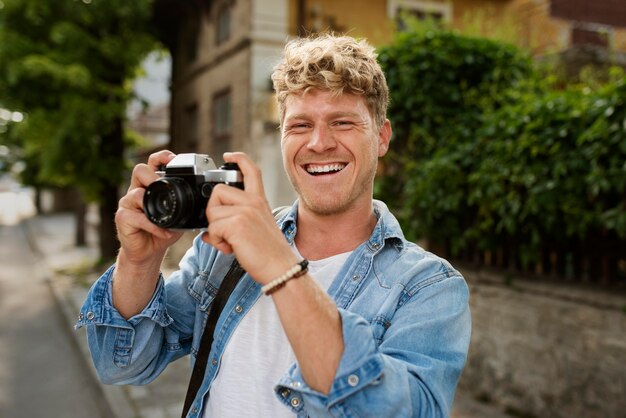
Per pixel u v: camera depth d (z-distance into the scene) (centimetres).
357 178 139
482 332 425
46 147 995
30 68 866
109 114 969
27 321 804
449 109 459
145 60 1066
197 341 152
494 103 455
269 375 134
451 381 121
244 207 109
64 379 567
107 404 486
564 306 363
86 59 971
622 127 311
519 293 395
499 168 380
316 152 136
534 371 382
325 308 108
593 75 509
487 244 413
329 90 134
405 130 473
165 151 142
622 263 347
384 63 469
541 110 365
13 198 4381
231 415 134
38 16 945
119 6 961
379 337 125
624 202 322
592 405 345
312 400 108
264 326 139
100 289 144
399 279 132
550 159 354
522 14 916
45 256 1394
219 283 151
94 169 1018
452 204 414
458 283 132
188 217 119
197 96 1191
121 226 129
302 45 142
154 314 143
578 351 354
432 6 1054
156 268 141
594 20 939
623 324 329
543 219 364
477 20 641
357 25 995
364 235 147
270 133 895
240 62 966
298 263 108
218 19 1072
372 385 106
